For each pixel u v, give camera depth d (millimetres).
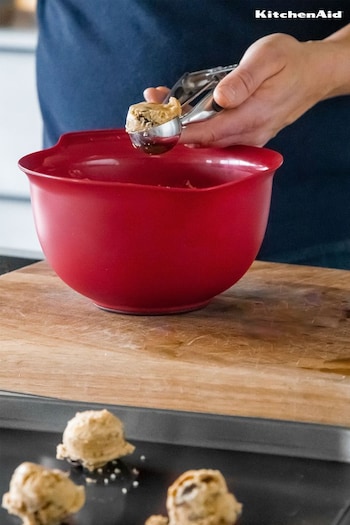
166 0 1439
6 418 863
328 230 1534
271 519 739
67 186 1004
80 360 967
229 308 1132
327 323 1088
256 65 1177
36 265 1278
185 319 1096
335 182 1520
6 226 2441
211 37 1444
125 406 859
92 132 1195
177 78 1462
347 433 814
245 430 833
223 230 1031
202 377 936
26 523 728
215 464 813
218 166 1189
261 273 1258
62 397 972
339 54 1290
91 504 761
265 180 1062
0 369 986
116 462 815
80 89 1514
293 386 913
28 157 1101
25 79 2305
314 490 778
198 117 1151
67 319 1090
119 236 1016
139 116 1098
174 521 717
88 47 1499
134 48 1466
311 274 1259
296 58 1230
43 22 1587
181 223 1011
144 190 987
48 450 833
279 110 1223
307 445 823
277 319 1099
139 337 1037
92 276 1054
